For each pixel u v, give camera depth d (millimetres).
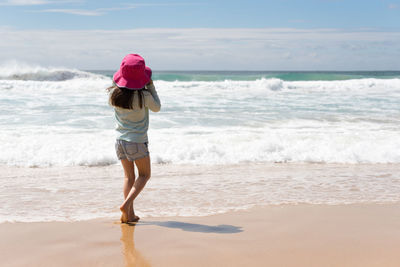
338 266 2590
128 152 3559
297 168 6449
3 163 6410
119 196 4668
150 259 2719
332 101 14531
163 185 5215
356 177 5801
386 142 7855
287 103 13773
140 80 3436
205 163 6715
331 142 7797
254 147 7367
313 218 3770
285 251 2867
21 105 12023
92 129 8625
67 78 24047
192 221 3691
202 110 11781
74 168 6297
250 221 3678
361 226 3504
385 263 2637
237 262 2658
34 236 3207
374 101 14680
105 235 3248
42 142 7258
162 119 10102
